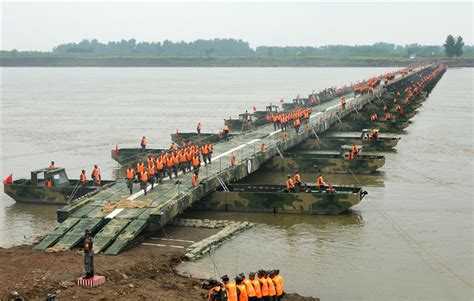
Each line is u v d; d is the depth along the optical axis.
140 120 141.50
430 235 52.81
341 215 59.38
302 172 81.19
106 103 188.88
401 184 73.19
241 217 58.91
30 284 36.28
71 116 151.62
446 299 39.59
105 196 55.97
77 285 36.81
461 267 45.16
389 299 39.62
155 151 86.31
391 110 126.12
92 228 47.97
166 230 53.44
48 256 43.12
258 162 74.94
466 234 52.97
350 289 41.16
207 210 61.31
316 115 118.56
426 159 89.06
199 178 61.97
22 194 64.69
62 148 101.25
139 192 56.88
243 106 172.88
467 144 101.94
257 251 48.69
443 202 64.25
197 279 41.41
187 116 149.12
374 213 60.12
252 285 34.41
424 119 136.50
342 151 83.75
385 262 46.25
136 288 37.22
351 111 124.38
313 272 44.19
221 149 81.06
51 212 61.00
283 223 56.78
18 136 115.25
